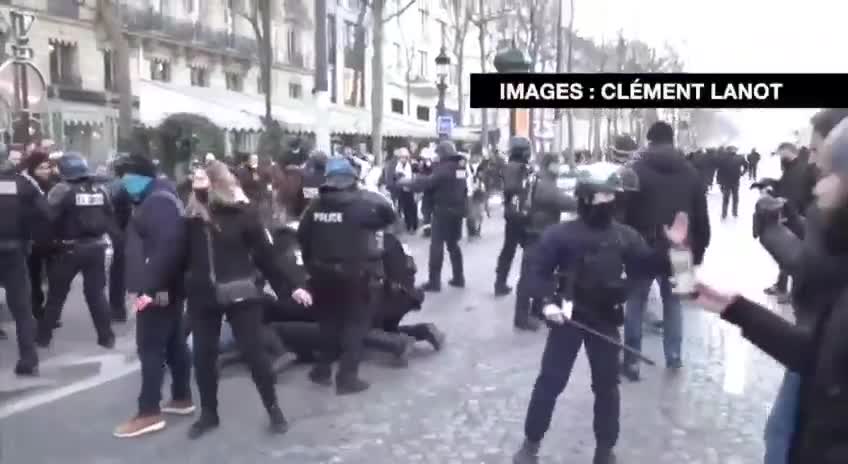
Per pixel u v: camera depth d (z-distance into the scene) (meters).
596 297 4.95
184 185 7.71
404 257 7.92
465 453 5.52
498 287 11.20
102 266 8.11
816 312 2.22
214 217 5.61
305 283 6.12
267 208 8.59
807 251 2.32
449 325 9.42
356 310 6.89
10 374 7.20
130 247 5.80
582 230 4.98
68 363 7.62
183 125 9.62
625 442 5.70
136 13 30.14
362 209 6.71
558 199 8.77
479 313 10.11
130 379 7.23
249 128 27.59
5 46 24.30
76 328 9.02
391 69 50.44
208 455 5.49
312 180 9.14
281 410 6.25
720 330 9.17
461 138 41.41
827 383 2.07
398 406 6.52
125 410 6.41
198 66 34.41
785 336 2.30
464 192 11.53
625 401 6.62
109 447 5.64
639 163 6.96
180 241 5.59
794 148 7.45
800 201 6.54
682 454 5.47
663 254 4.88
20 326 7.10
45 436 5.84
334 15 44.22
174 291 5.91
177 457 5.46
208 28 34.69
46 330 8.10
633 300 7.18
